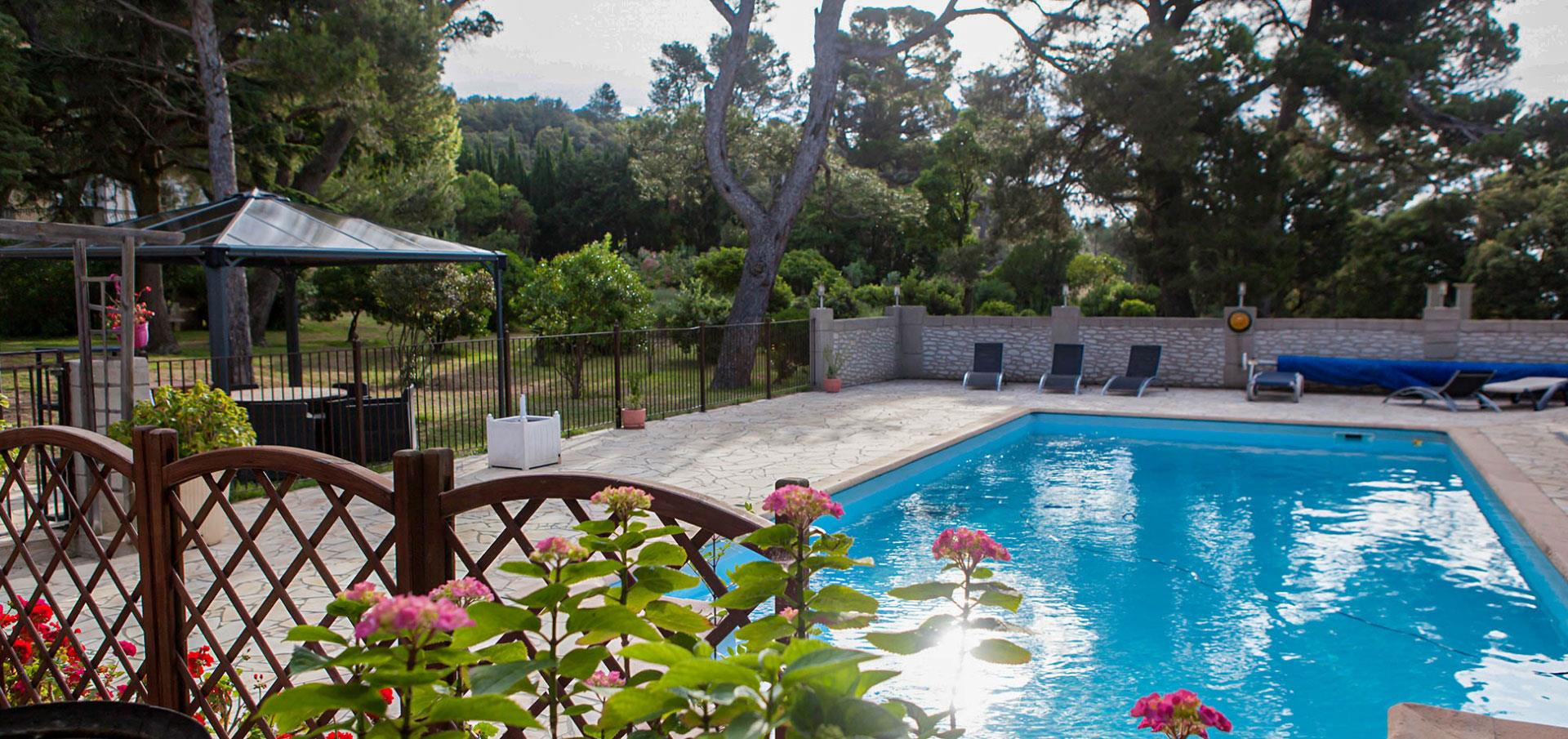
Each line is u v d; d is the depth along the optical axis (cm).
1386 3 2166
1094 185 2195
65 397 745
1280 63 2027
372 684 133
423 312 2012
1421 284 2422
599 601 438
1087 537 821
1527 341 1542
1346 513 905
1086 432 1405
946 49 2231
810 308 1925
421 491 210
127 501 658
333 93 1703
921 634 192
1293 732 466
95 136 1942
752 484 900
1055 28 2128
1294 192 2247
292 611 224
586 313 1677
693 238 5000
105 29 1764
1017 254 3098
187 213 1137
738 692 125
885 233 3853
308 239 1059
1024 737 455
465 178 4816
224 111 1559
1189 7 2219
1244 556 763
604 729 152
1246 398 1581
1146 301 2691
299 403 970
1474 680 527
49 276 2538
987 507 934
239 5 1839
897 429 1262
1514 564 737
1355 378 1588
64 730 163
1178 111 1905
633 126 2498
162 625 250
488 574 609
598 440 1173
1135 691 510
